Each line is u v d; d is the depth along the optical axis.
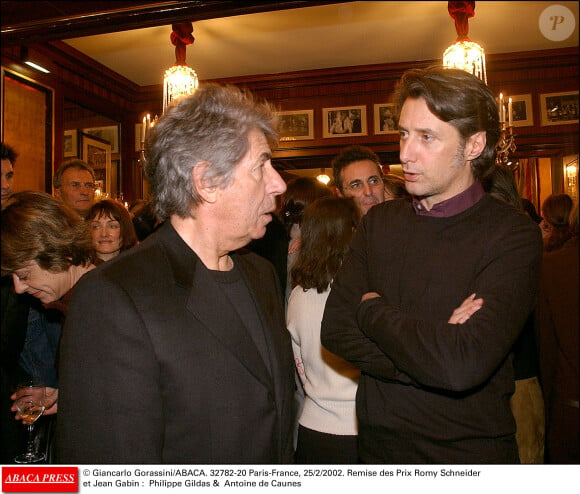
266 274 1.20
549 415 1.38
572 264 1.33
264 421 0.97
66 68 2.62
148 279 0.91
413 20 2.11
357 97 3.11
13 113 2.61
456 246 1.10
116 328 0.84
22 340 1.45
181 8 1.24
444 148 1.04
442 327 0.98
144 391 0.83
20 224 1.21
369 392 1.16
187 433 0.89
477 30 2.17
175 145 0.92
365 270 1.25
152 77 2.62
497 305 0.98
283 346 1.09
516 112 2.47
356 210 1.64
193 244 1.01
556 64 2.43
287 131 3.42
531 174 1.93
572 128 2.22
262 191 0.97
